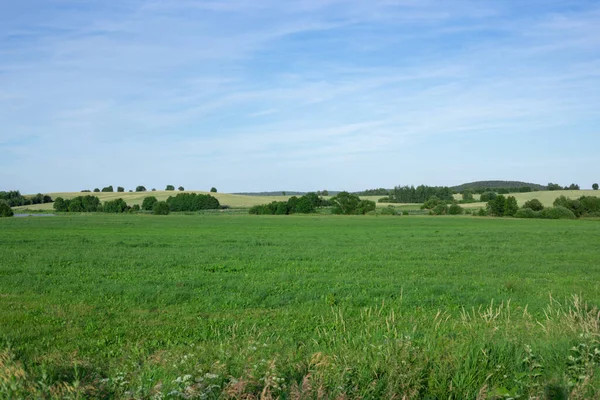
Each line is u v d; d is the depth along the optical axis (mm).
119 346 11461
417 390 6922
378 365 7398
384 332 10695
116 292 18359
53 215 104125
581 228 61844
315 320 14141
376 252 33281
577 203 99000
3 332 12508
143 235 47188
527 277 23719
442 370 7289
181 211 130500
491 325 11398
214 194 160125
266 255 31000
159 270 24469
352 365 7461
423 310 15766
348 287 19797
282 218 92375
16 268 24250
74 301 16797
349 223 74688
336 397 6367
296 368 7707
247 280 21469
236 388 6492
